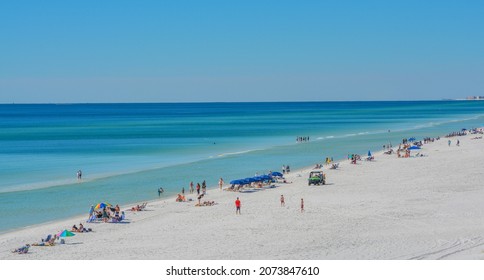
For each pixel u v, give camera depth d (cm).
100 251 3769
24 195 6341
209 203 5450
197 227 4450
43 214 5347
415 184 6300
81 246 3941
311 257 3453
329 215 4772
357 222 4462
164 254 3634
